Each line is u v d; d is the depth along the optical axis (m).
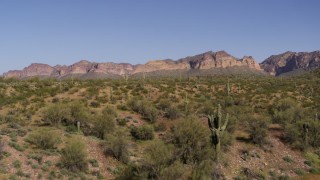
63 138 29.38
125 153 27.08
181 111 43.94
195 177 20.84
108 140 28.53
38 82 59.81
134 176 22.00
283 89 65.69
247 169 26.81
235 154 29.20
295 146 32.22
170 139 27.05
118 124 36.62
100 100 47.81
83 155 24.61
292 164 29.36
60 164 24.09
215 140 25.88
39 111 40.47
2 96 47.22
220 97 55.78
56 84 59.50
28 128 31.92
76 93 52.38
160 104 45.44
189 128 25.50
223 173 25.42
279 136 34.16
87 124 34.75
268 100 55.09
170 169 20.34
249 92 62.16
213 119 26.34
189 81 75.50
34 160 24.23
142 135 31.84
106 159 26.66
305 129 33.38
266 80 83.94
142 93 55.59
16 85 55.62
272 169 28.08
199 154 24.45
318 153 31.86
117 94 52.78
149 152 21.92
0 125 32.72
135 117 40.59
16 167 22.66
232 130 33.94
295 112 40.38
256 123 34.31
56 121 34.00
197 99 53.59
